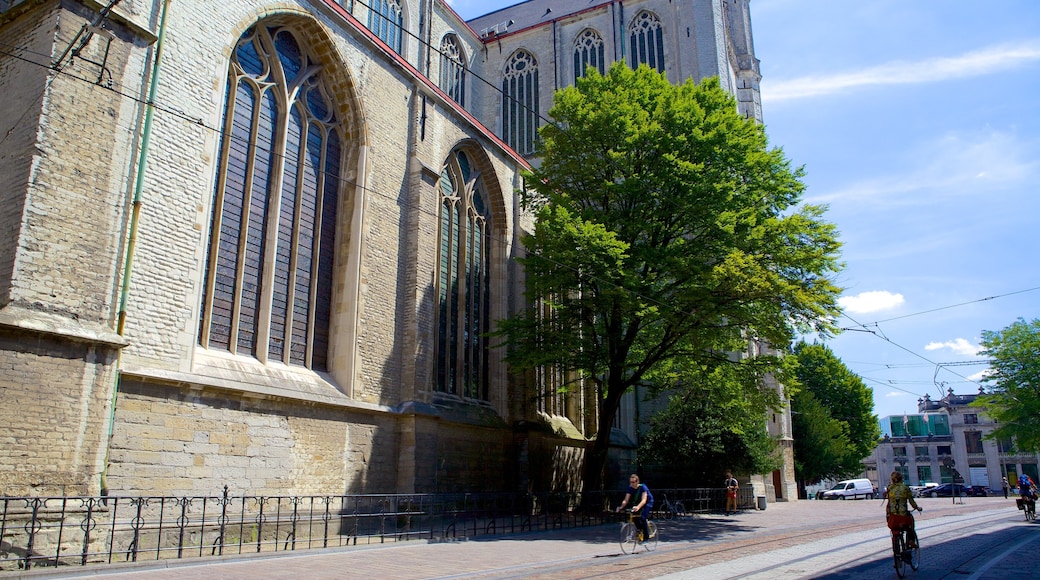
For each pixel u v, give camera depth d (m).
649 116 23.84
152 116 15.13
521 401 28.08
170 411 14.68
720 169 23.22
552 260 22.36
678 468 33.09
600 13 50.69
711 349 24.08
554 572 11.46
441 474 22.36
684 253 22.97
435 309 23.91
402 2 42.41
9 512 11.37
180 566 11.76
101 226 13.70
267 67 19.16
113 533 12.84
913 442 90.81
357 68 21.41
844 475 53.97
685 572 11.35
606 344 25.30
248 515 15.98
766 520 25.02
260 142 18.69
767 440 33.00
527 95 51.69
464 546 15.65
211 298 16.59
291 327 18.91
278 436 17.16
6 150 13.35
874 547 15.68
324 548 14.23
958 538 18.38
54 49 13.46
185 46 16.16
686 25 48.06
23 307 12.21
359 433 19.70
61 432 12.37
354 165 21.27
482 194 28.53
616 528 21.06
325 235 20.62
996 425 86.19
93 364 13.05
